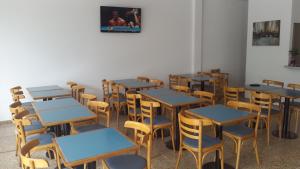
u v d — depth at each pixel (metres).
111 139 2.15
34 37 5.04
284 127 4.04
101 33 5.65
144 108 3.53
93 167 2.37
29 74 5.09
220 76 6.29
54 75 5.31
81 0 5.36
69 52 5.39
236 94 4.36
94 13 5.52
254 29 6.37
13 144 3.90
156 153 3.50
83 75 5.59
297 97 3.78
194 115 2.87
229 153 3.48
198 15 6.72
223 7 7.16
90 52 5.59
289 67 5.59
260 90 4.26
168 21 6.40
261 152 3.50
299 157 3.35
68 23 5.30
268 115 3.78
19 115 2.94
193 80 5.72
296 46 5.97
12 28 4.84
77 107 3.26
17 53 4.94
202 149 2.65
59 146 2.01
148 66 6.30
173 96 3.87
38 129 3.17
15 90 4.46
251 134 3.03
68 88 5.47
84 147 1.99
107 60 5.80
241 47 7.63
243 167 3.09
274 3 5.85
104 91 5.44
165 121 3.58
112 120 4.97
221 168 2.84
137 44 6.09
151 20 6.18
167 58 6.52
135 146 2.01
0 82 4.86
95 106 3.35
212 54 7.22
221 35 7.26
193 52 6.84
